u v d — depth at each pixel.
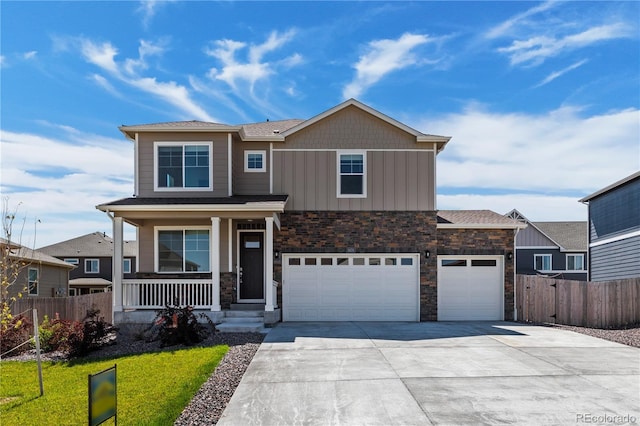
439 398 7.45
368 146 17.22
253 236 16.95
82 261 40.12
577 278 35.94
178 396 7.52
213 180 16.44
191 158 16.55
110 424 6.37
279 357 10.34
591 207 25.22
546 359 10.05
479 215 18.69
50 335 12.20
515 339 12.51
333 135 17.27
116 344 12.27
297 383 8.33
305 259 16.91
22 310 14.87
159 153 16.56
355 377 8.67
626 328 14.74
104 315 16.70
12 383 8.77
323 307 16.75
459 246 17.16
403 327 14.89
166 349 11.36
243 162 17.30
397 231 16.97
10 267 11.80
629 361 9.87
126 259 38.59
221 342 12.05
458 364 9.61
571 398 7.41
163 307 15.10
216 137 16.56
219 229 15.66
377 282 16.88
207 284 15.73
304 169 17.17
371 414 6.78
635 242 20.34
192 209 14.60
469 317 17.11
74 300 15.32
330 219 16.97
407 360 9.98
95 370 9.62
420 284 16.84
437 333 13.55
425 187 17.12
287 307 16.69
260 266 16.89
